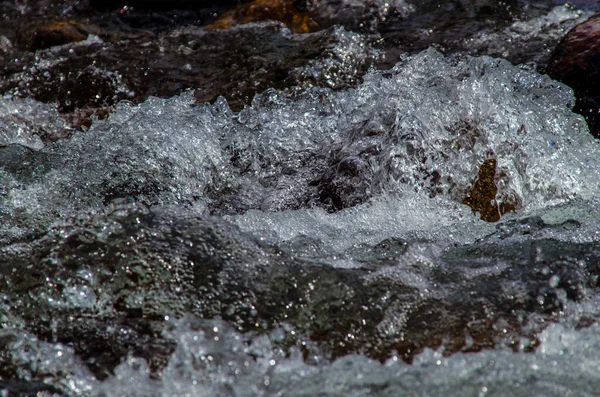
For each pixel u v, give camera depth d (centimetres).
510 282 808
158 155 1122
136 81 1521
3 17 1969
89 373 705
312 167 1113
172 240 847
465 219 970
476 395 661
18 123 1334
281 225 952
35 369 714
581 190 996
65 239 858
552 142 1040
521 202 995
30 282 815
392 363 707
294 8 1808
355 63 1520
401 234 928
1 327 769
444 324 747
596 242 880
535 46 1519
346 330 747
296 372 700
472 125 1053
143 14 1897
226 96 1407
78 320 774
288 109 1267
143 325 759
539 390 662
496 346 717
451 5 1777
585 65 1173
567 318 747
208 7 1906
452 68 1215
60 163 1112
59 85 1523
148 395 678
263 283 805
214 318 759
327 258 865
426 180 1015
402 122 1042
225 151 1155
